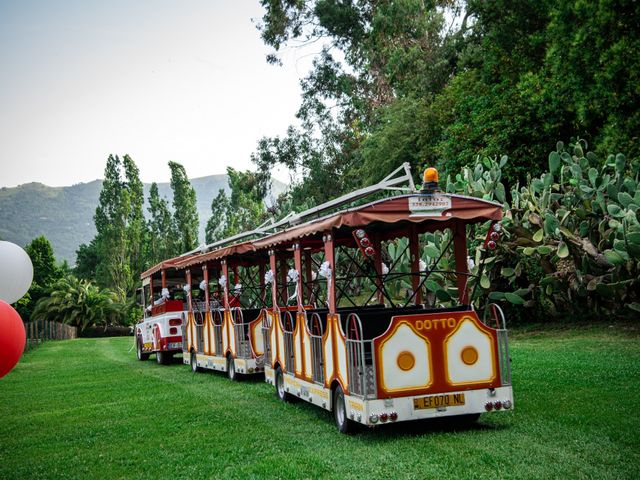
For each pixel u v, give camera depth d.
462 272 9.49
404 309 9.65
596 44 18.48
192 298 19.70
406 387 7.82
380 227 10.39
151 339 21.66
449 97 31.41
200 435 9.04
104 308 58.16
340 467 6.86
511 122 24.77
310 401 10.02
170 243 72.75
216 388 13.84
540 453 6.73
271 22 43.38
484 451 6.98
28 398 14.09
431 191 8.53
